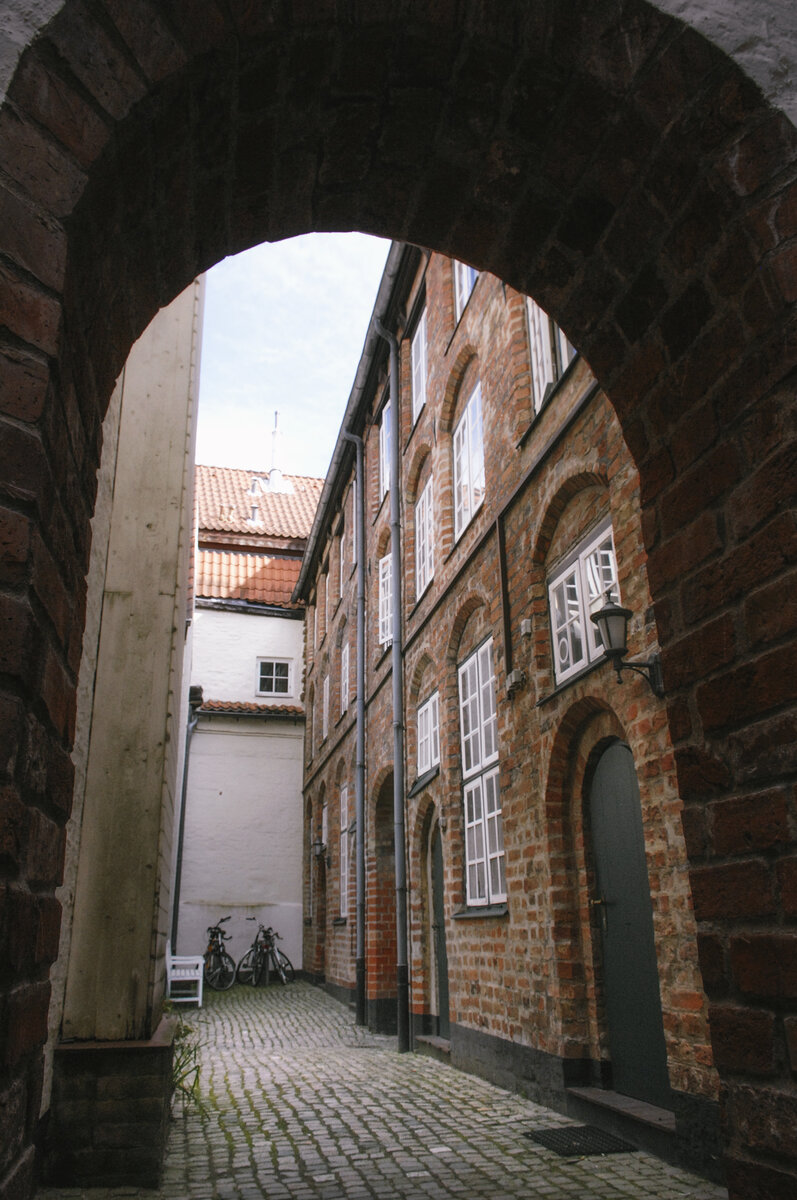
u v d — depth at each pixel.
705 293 2.23
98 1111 4.54
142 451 5.90
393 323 13.66
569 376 6.71
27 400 1.55
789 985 1.82
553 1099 6.32
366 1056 9.88
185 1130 6.05
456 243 2.90
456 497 10.51
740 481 2.09
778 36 2.08
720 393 2.18
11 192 1.58
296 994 17.30
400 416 13.34
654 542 2.46
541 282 2.85
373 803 13.46
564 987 6.25
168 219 2.29
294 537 25.14
